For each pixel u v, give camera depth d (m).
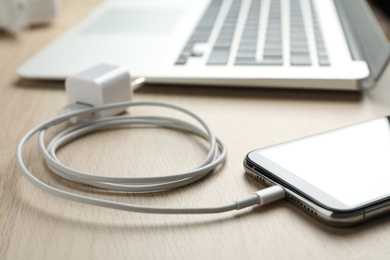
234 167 0.38
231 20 0.69
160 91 0.54
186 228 0.31
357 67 0.52
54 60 0.59
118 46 0.61
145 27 0.68
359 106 0.49
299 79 0.50
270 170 0.35
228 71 0.52
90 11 0.89
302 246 0.29
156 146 0.42
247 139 0.43
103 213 0.32
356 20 0.65
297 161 0.36
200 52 0.57
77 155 0.40
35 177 0.37
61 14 0.88
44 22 0.82
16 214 0.32
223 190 0.35
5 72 0.61
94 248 0.29
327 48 0.57
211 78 0.52
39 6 0.78
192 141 0.43
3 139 0.44
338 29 0.63
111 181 0.34
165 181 0.35
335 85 0.50
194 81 0.52
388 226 0.30
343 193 0.32
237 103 0.50
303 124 0.45
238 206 0.32
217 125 0.45
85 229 0.31
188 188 0.35
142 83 0.53
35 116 0.49
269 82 0.51
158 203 0.34
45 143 0.43
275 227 0.31
